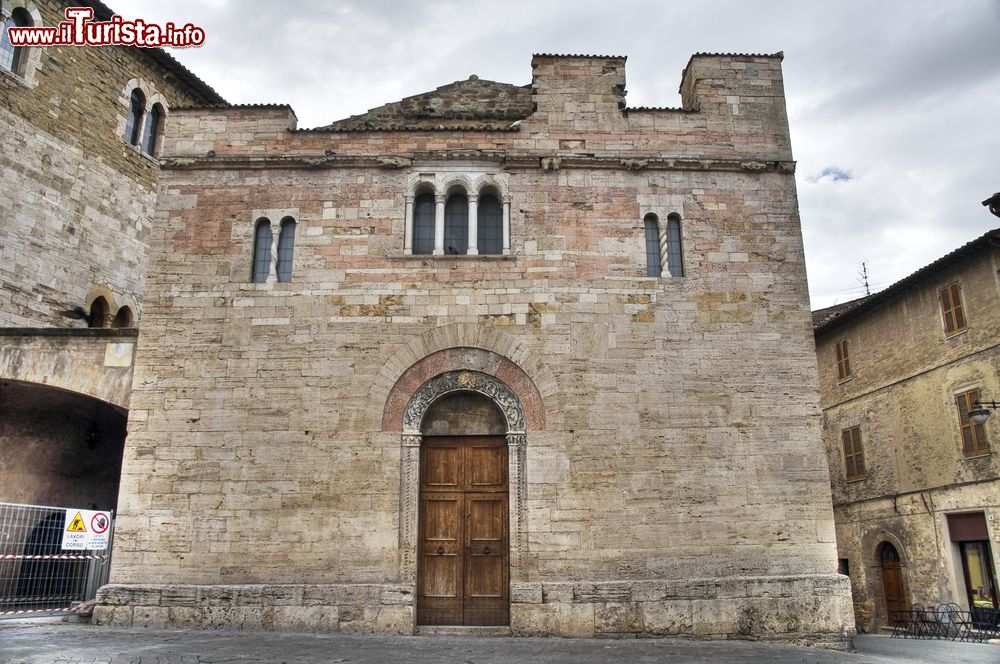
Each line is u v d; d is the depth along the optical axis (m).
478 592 18.53
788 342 19.84
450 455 19.38
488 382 19.42
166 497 18.48
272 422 18.95
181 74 32.50
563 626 17.58
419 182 20.77
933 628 26.72
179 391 19.17
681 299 20.00
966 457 27.20
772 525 18.59
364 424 18.94
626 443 18.94
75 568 20.66
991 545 25.86
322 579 18.00
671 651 15.41
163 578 18.03
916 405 30.05
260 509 18.41
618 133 21.20
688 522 18.50
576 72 21.64
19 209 25.55
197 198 20.55
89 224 28.17
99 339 20.50
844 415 34.91
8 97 25.50
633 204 20.69
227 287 19.89
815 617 17.91
